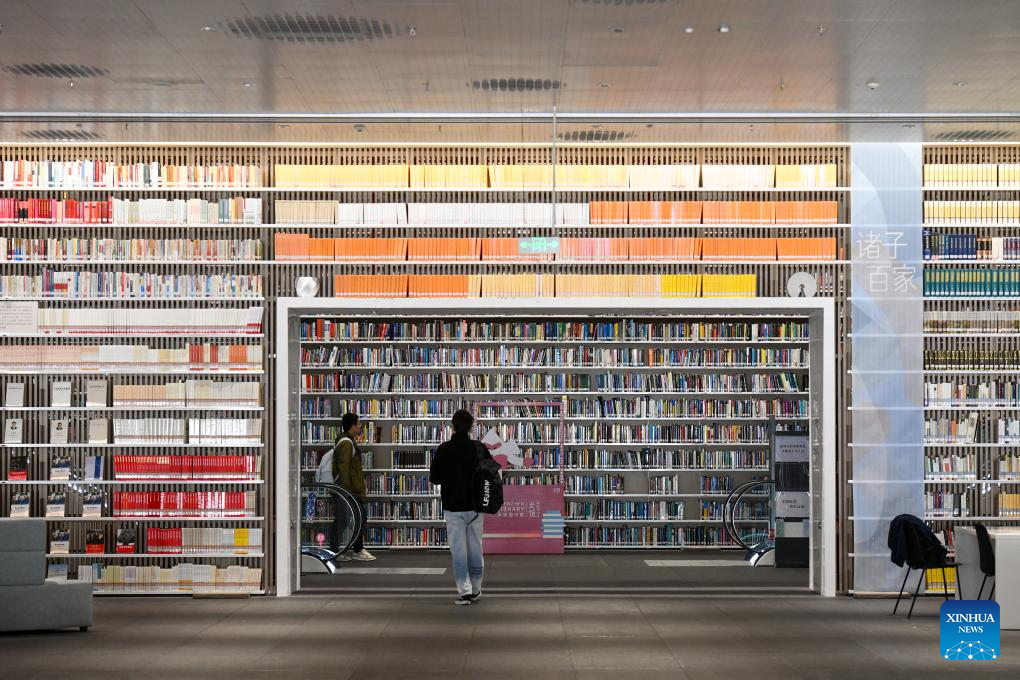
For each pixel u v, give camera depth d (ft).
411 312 35.12
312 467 45.52
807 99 31.40
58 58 28.02
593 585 35.78
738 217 35.78
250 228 35.83
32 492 35.14
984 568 28.99
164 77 29.58
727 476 45.93
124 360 34.50
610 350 45.73
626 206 36.17
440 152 36.81
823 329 33.45
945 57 27.89
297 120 33.45
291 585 34.12
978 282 35.14
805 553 40.14
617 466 45.78
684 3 24.35
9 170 35.81
